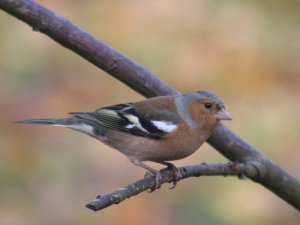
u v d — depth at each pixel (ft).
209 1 47.44
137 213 40.22
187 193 41.09
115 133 26.40
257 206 40.37
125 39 46.73
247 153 23.70
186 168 22.50
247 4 48.60
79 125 26.96
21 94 44.80
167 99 26.71
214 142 24.26
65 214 40.29
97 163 41.75
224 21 47.32
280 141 43.37
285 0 48.21
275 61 46.44
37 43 46.47
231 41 46.75
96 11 48.16
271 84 45.73
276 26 47.65
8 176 41.32
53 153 42.14
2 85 44.88
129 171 41.52
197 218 40.32
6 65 45.65
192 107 25.98
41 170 41.52
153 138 25.79
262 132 43.60
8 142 42.57
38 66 46.01
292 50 46.96
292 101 45.01
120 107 26.86
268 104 44.86
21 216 40.06
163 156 26.25
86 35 22.75
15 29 46.65
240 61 46.24
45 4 48.65
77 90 45.80
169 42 46.44
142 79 23.44
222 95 45.29
